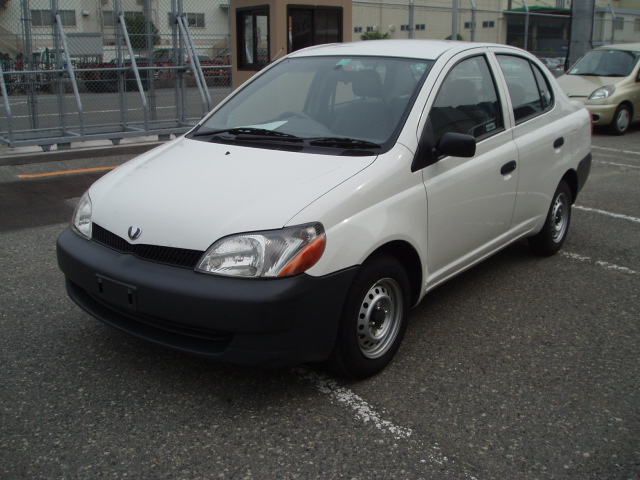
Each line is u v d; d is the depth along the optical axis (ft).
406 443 9.71
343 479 8.90
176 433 9.86
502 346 12.85
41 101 36.17
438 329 13.58
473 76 14.05
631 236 20.18
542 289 15.79
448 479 8.95
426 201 11.84
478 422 10.28
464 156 11.92
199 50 43.57
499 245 14.94
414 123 12.05
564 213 18.04
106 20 38.34
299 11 45.09
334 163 11.29
